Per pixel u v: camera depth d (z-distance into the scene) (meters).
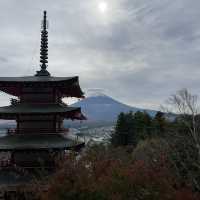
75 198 19.67
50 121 41.91
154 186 19.95
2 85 41.94
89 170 21.50
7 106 42.78
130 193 19.55
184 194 20.83
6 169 39.31
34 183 30.16
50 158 38.47
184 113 49.09
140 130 97.81
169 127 55.56
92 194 19.33
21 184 35.09
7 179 37.53
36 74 46.38
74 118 50.59
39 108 41.69
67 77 44.16
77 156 24.16
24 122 42.00
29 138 41.00
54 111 40.47
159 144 49.50
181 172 36.38
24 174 37.97
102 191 19.38
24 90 43.19
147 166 22.25
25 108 41.69
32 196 30.30
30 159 39.75
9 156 42.34
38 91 43.09
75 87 44.78
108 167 21.31
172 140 45.50
